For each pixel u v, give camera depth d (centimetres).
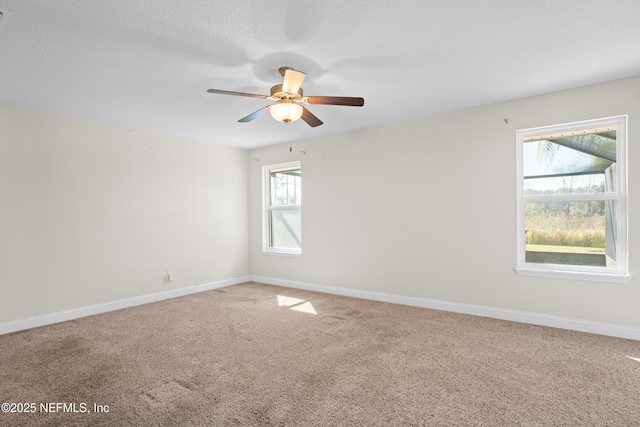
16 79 280
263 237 562
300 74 228
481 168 363
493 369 240
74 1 180
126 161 422
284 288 514
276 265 543
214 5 186
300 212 522
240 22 203
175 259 471
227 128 438
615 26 212
